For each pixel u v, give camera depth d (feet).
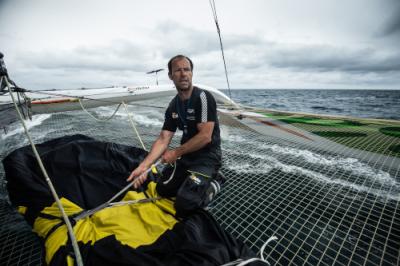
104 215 5.26
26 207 5.52
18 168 6.10
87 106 18.95
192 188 5.65
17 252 5.36
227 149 12.78
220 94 24.45
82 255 4.15
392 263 5.05
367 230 6.12
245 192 8.05
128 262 3.88
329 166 10.36
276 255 5.30
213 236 4.78
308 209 7.05
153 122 21.72
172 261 3.93
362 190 8.21
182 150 6.34
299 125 19.17
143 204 5.82
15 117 13.11
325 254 5.31
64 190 6.10
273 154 11.98
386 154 11.91
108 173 6.98
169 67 6.86
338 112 71.00
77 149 7.12
